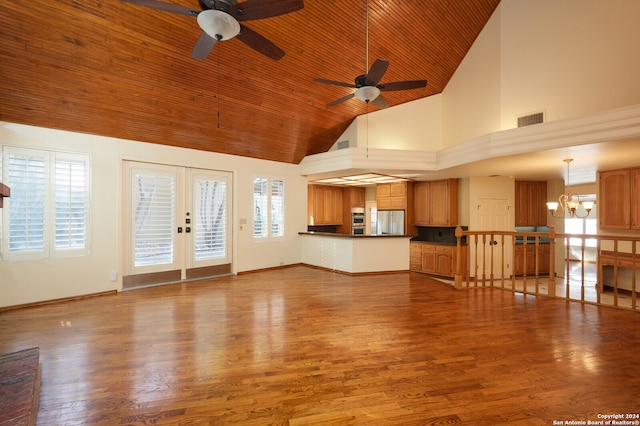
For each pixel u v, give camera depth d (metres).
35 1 3.04
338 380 2.31
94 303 4.31
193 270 5.87
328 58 4.90
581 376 2.36
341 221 9.51
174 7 2.23
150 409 1.96
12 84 3.58
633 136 3.59
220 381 2.30
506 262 7.50
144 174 5.18
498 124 5.67
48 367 2.49
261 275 6.35
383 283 5.61
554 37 5.09
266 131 5.94
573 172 6.46
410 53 5.52
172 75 4.23
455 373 2.41
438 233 7.76
